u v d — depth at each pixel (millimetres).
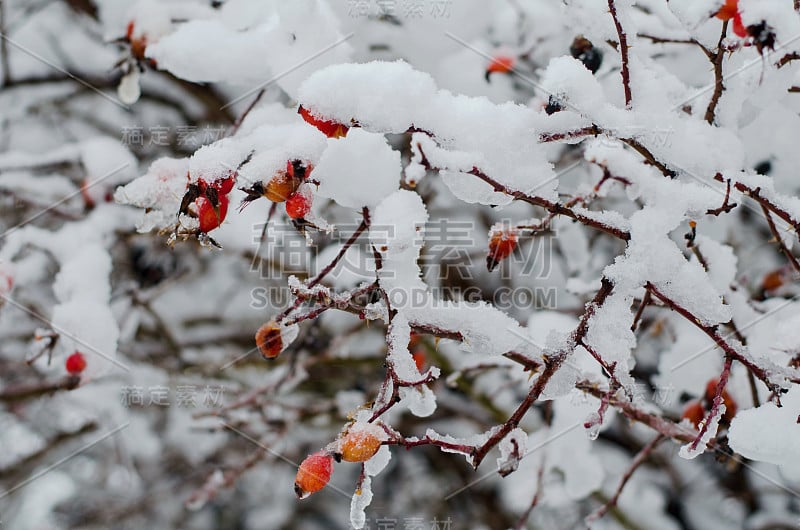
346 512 1622
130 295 1134
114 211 988
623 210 1030
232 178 763
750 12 761
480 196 776
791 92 843
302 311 802
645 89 794
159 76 1149
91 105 1269
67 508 1613
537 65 987
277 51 846
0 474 1282
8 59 1171
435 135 767
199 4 918
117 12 1027
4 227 1110
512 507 1396
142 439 1376
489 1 993
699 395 911
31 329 1230
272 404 1159
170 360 1301
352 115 760
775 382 769
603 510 907
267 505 1697
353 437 755
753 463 956
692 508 1461
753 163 901
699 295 768
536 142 774
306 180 763
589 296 981
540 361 795
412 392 776
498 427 772
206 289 1383
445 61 983
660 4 887
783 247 820
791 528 1365
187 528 1636
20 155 997
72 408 1272
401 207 760
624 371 761
